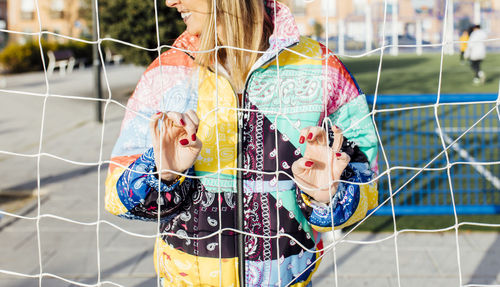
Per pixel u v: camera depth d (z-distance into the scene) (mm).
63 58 20297
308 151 1262
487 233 3879
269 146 1347
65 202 4820
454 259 3441
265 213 1345
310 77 1376
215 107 1348
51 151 7180
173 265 1393
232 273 1360
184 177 1286
